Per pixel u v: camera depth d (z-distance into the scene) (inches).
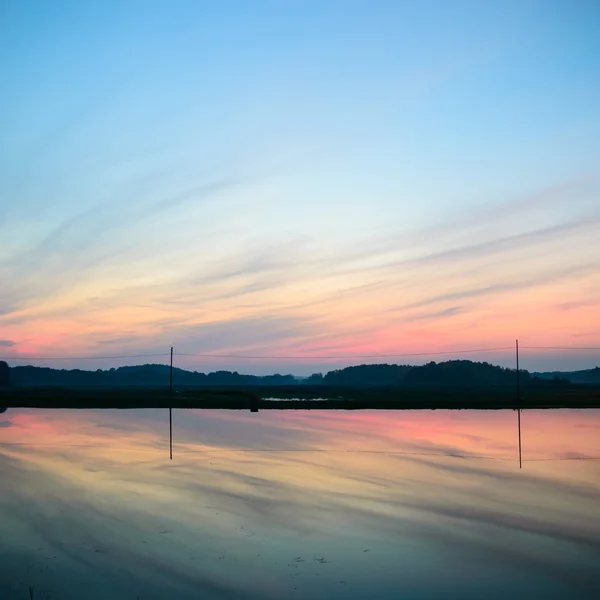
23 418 1631.4
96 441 1114.7
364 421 1544.0
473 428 1355.8
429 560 450.6
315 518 562.9
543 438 1164.5
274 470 808.3
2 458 908.6
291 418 1643.7
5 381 5949.8
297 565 438.6
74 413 1812.3
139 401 2274.9
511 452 979.3
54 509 594.9
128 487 696.4
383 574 421.4
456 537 508.1
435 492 676.1
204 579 410.3
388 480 742.5
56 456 928.3
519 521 557.9
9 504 614.9
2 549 472.7
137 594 383.9
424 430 1318.9
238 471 799.7
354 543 490.0
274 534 512.1
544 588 398.6
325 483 721.6
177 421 1540.4
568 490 689.0
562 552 471.2
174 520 554.3
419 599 379.2
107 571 424.2
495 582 408.5
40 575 416.8
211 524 541.6
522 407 2050.9
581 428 1352.1
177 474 778.2
